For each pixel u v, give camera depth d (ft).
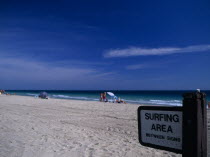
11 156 16.29
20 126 29.04
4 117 37.60
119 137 25.41
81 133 26.68
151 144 6.29
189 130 5.17
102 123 36.65
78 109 60.75
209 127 31.71
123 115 47.83
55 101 99.14
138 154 18.26
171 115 5.79
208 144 22.24
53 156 16.70
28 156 16.44
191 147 5.12
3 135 23.18
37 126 29.81
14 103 81.35
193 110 5.11
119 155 17.80
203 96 5.14
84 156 17.04
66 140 22.31
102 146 20.48
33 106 68.80
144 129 6.51
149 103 119.96
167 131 5.90
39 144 20.11
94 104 81.10
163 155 18.17
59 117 43.21
